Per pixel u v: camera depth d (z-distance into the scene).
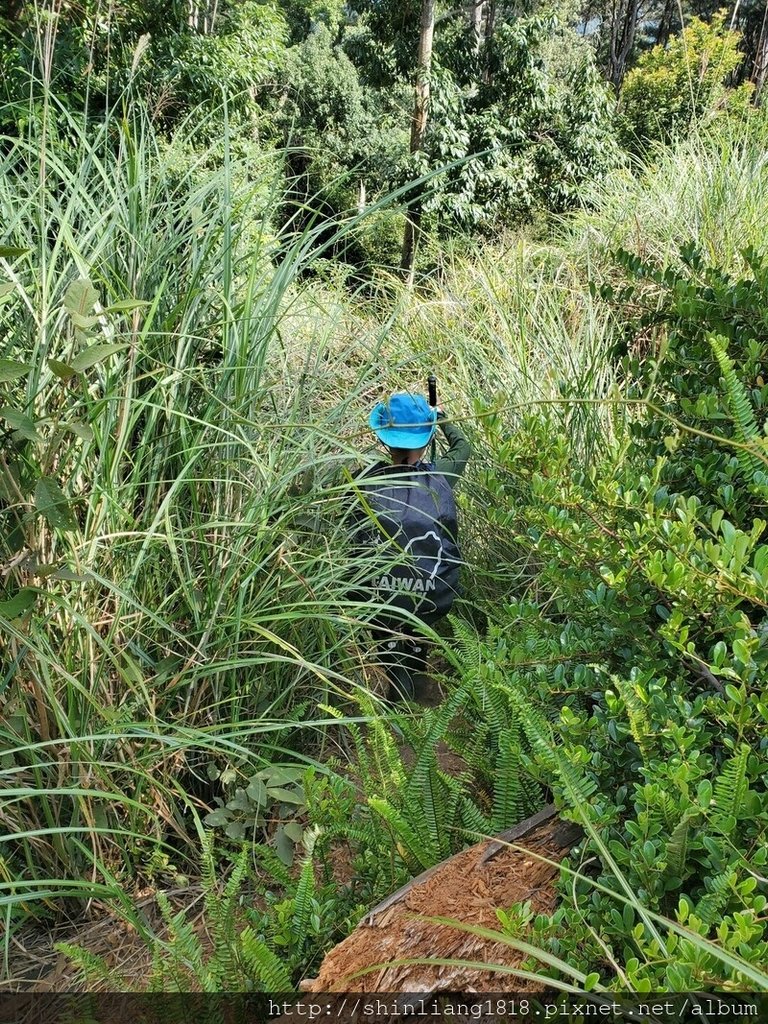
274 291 2.74
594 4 30.67
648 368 2.48
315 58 18.03
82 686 1.99
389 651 2.89
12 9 6.00
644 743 1.50
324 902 1.80
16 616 1.85
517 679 1.93
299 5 24.38
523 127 13.11
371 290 5.68
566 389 2.77
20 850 2.15
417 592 2.90
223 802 2.40
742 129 6.66
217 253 2.75
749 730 1.56
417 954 1.46
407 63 14.38
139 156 2.64
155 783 2.04
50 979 1.96
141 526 2.37
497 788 1.84
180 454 2.45
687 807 1.34
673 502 1.83
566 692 1.89
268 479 2.40
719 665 1.47
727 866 1.24
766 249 4.53
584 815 1.33
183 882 2.18
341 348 3.80
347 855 2.18
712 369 2.15
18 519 2.08
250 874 2.19
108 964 1.98
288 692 2.62
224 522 2.27
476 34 14.56
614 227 5.45
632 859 1.35
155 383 2.47
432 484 2.99
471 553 3.48
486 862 1.63
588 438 3.29
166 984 1.62
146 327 2.17
